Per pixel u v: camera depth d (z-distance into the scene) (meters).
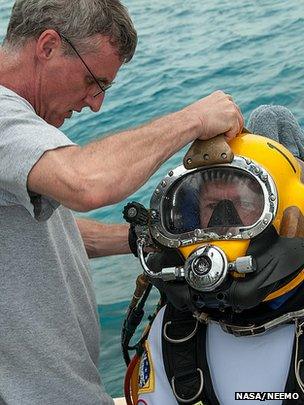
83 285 2.19
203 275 1.64
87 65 2.02
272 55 6.79
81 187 1.74
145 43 7.59
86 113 6.53
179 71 6.90
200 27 7.72
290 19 7.41
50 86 2.03
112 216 5.09
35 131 1.79
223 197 1.75
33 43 2.00
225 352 1.77
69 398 2.11
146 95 6.62
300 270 1.68
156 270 1.79
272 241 1.68
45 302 2.03
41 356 2.04
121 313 4.24
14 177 1.77
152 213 1.80
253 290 1.63
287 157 1.81
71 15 1.96
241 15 7.78
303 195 1.76
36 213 1.86
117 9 2.03
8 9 8.72
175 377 1.76
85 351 2.16
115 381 3.77
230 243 1.68
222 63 6.86
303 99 6.02
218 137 1.79
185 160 1.79
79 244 2.25
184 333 1.80
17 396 2.03
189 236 1.74
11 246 1.98
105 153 1.80
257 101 6.13
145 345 1.89
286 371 1.72
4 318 1.99
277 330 1.75
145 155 1.81
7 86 2.04
